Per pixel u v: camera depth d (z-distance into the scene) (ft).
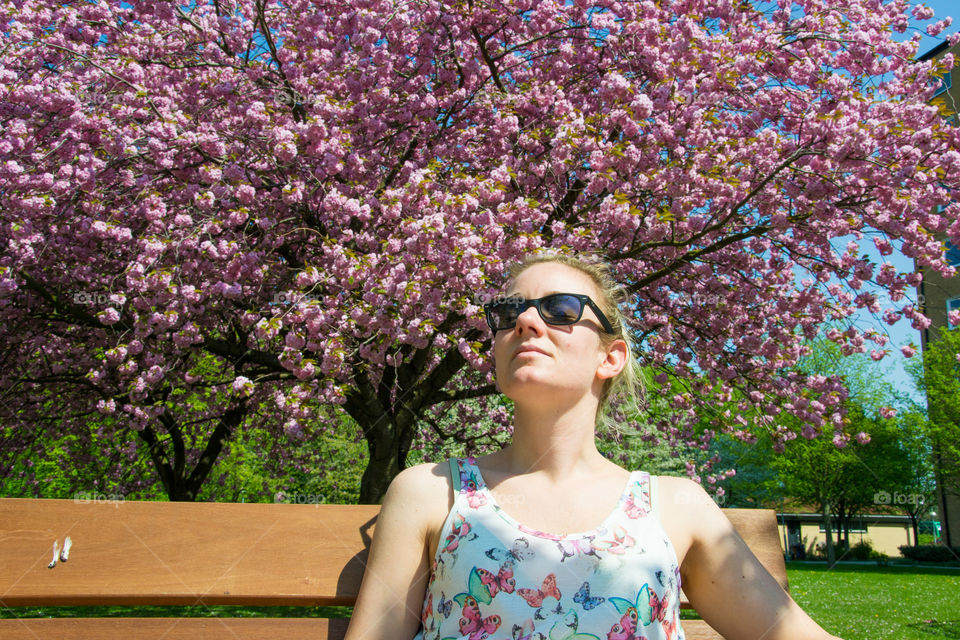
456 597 4.45
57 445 28.66
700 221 16.01
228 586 5.15
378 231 18.25
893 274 17.58
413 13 19.67
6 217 17.53
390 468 19.21
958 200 16.90
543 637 4.21
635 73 19.01
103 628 5.01
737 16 18.40
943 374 68.39
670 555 4.61
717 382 21.43
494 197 15.34
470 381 26.04
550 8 18.83
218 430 27.27
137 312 17.99
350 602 5.27
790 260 19.74
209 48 20.53
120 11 20.66
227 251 16.96
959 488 76.33
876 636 24.84
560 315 5.04
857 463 75.82
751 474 86.63
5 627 4.92
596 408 5.53
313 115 17.57
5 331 22.22
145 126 17.42
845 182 15.64
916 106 16.08
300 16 20.07
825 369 41.81
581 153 16.70
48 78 17.95
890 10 19.06
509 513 4.74
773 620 4.62
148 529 5.26
